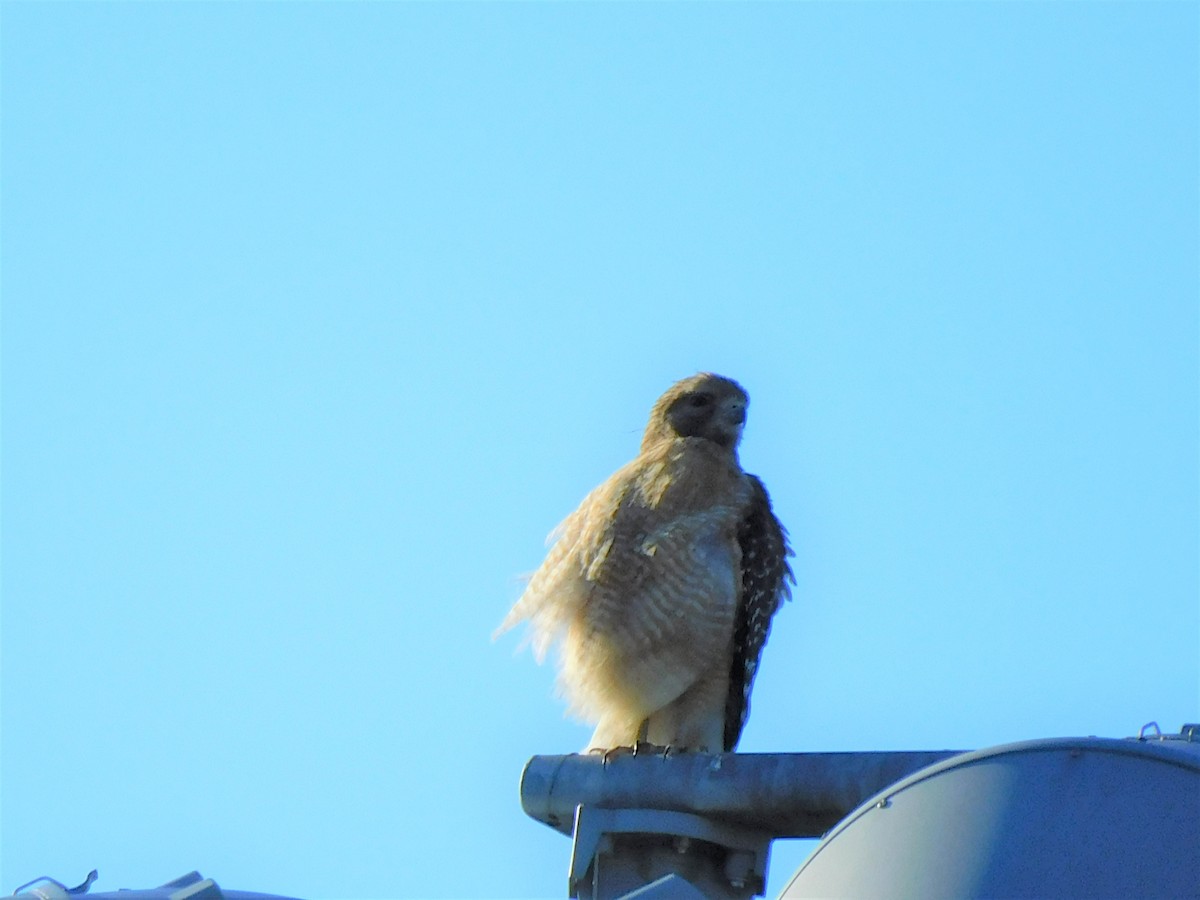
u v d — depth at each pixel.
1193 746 9.60
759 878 11.91
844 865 9.60
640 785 11.92
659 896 9.88
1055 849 8.99
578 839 11.91
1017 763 9.56
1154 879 8.66
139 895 10.34
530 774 12.33
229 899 10.88
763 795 11.48
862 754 11.35
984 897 8.92
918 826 9.53
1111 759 9.29
